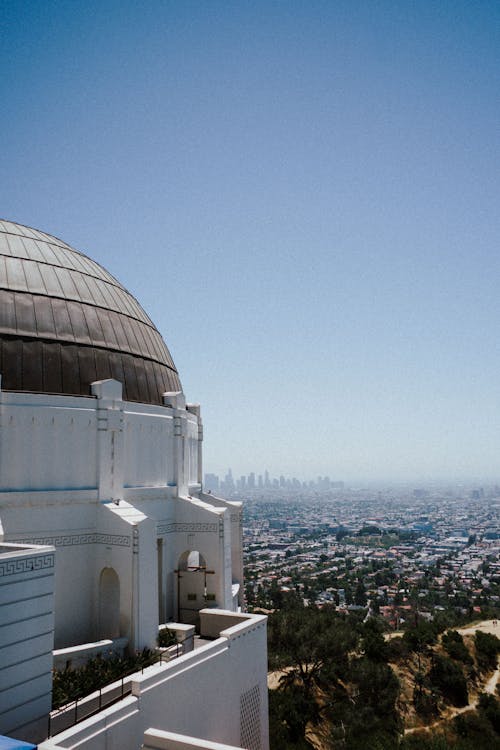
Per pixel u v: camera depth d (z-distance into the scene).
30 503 21.83
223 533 28.06
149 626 22.50
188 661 18.73
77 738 13.84
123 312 29.50
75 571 22.89
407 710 50.81
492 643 65.44
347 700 47.88
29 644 15.13
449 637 65.56
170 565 28.14
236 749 12.98
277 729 40.16
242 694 21.88
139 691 16.25
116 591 23.95
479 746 46.94
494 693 56.53
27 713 14.89
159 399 29.33
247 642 22.58
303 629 47.88
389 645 61.00
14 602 14.80
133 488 25.88
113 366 26.56
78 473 23.59
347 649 48.34
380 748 40.47
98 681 18.52
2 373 22.67
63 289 26.67
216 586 27.73
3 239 26.97
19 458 22.08
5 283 24.77
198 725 18.80
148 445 27.45
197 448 36.09
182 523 28.72
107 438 24.50
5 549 16.81
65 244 31.25
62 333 25.17
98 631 23.02
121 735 15.22
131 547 22.48
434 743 42.94
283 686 48.53
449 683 54.69
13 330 23.77
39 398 22.84
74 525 23.06
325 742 42.62
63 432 23.34
